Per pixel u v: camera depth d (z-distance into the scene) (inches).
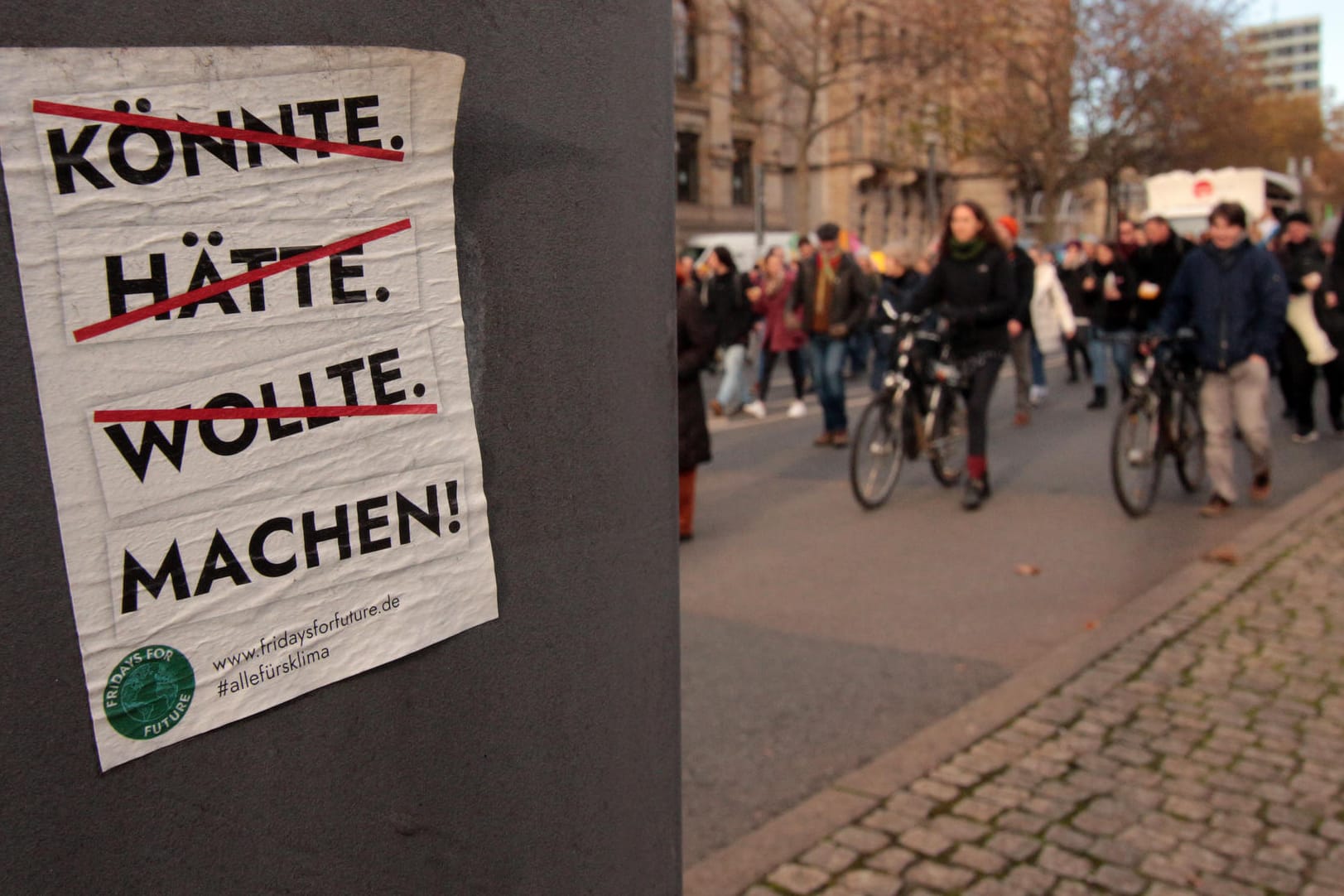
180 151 39.1
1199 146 1376.7
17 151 36.2
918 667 177.8
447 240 46.2
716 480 339.0
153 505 39.6
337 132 42.4
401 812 47.3
